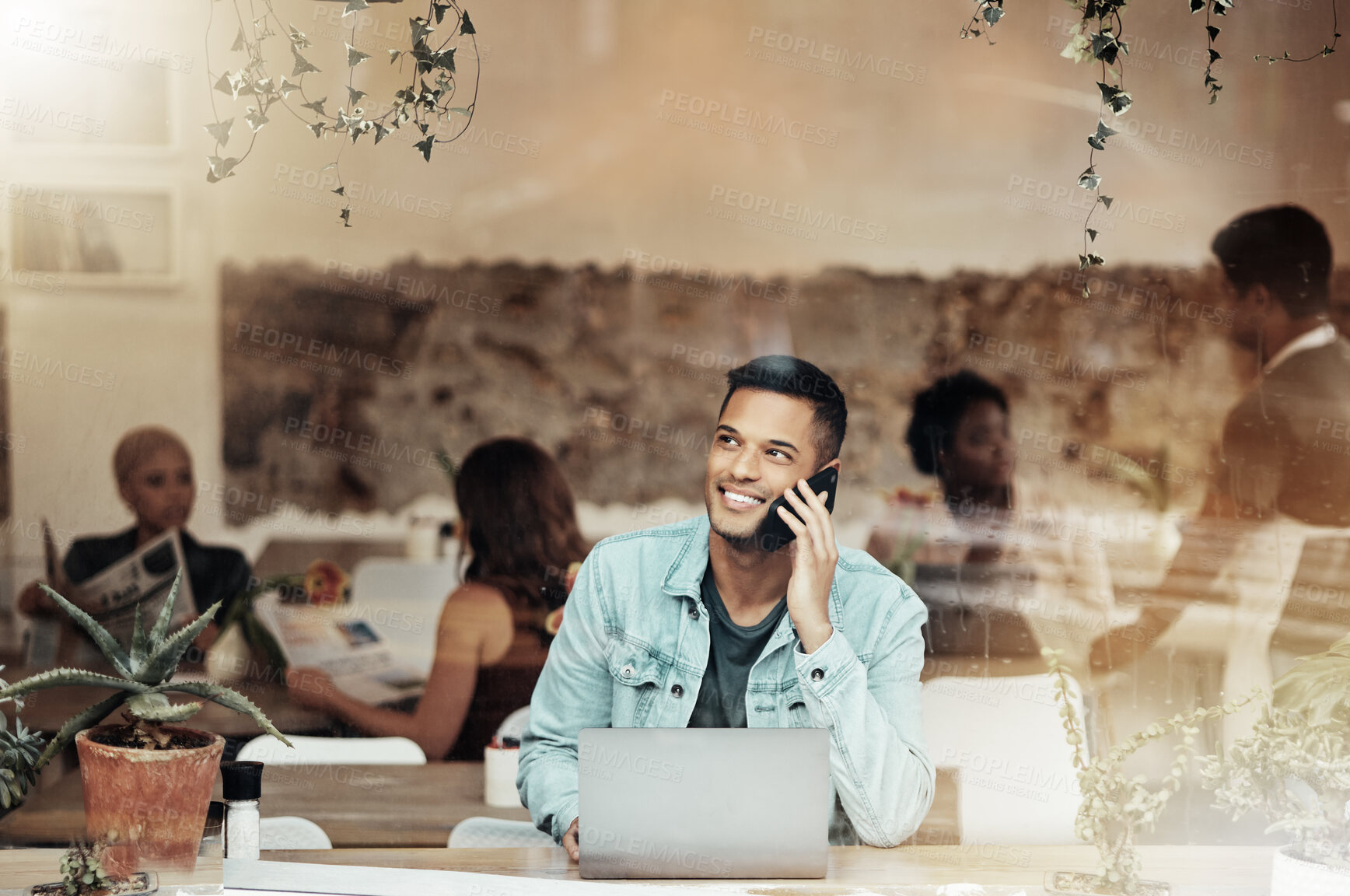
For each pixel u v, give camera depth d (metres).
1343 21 3.44
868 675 2.35
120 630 3.46
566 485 3.56
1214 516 3.44
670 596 2.47
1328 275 3.45
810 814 1.83
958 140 3.54
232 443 3.55
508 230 3.58
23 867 1.89
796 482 2.56
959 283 3.54
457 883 1.91
